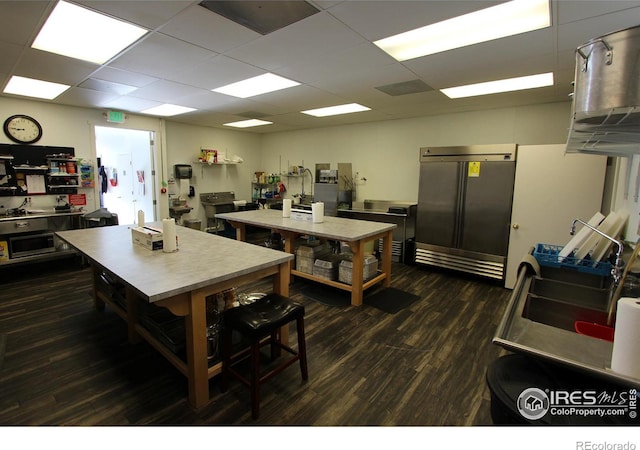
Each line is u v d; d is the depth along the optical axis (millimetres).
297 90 3938
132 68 3195
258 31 2361
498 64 2945
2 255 4156
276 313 1990
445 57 2799
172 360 2146
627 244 2463
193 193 6820
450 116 5195
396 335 2861
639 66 951
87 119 5145
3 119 4402
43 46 2684
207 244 2777
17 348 2600
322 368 2365
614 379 948
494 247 4141
